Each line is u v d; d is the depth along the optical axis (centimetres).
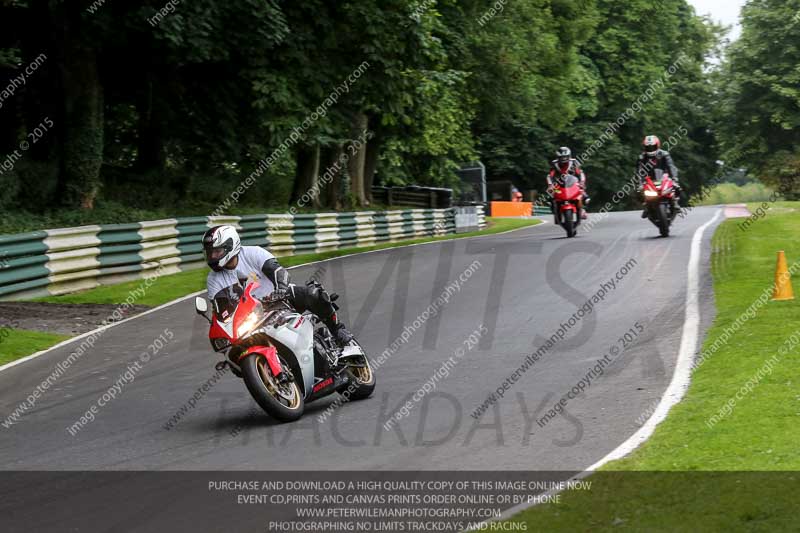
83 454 1165
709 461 976
